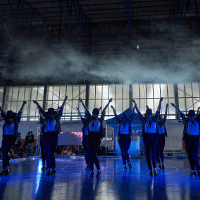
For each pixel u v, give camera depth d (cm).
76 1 1756
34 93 2139
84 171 458
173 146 1808
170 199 200
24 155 1215
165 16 2027
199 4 1755
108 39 2114
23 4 1811
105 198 206
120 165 614
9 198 207
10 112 435
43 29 2203
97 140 388
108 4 1809
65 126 1989
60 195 220
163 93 1998
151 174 375
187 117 407
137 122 1170
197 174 384
